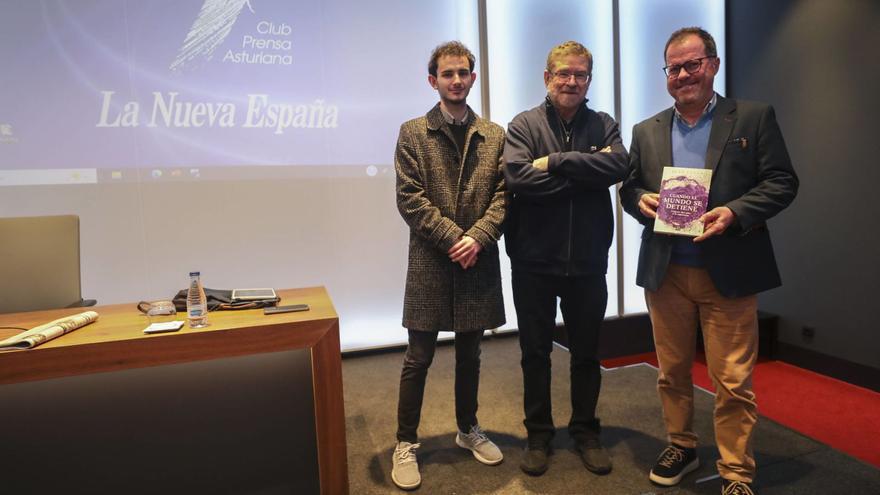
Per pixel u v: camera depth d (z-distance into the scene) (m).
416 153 1.94
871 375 2.93
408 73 3.50
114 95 3.03
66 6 2.93
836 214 3.08
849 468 1.99
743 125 1.73
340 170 3.43
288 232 3.37
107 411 1.62
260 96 3.26
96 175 3.03
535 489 1.90
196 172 3.19
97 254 3.06
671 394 1.96
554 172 1.78
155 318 1.75
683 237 1.82
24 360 1.41
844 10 2.98
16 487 1.57
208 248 3.24
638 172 1.97
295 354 1.77
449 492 1.90
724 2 3.92
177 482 1.69
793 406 2.73
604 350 3.84
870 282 2.92
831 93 3.08
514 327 3.88
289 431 1.77
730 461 1.76
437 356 3.52
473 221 1.94
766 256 1.76
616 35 3.77
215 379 1.70
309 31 3.31
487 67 3.56
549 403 2.06
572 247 1.87
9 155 2.90
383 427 2.48
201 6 3.13
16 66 2.88
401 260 3.61
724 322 1.77
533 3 3.66
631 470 2.01
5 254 2.30
